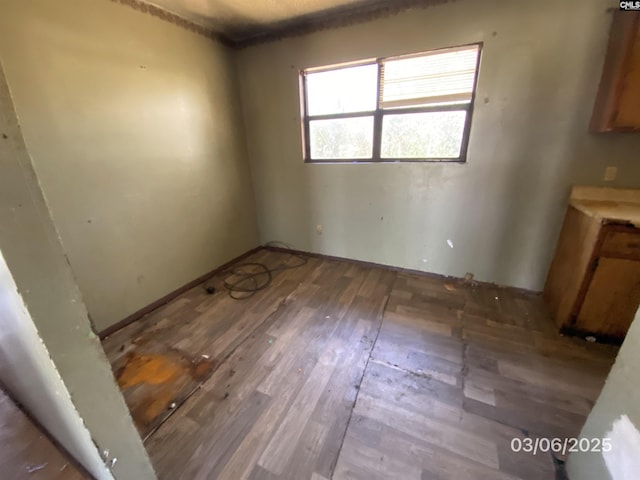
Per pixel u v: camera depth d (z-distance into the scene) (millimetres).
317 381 1644
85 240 1927
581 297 1817
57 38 1669
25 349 903
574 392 1525
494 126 2203
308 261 3328
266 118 3100
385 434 1334
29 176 647
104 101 1933
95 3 1815
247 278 2945
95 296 2016
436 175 2523
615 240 1628
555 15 1845
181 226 2615
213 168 2885
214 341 2006
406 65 2369
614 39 1692
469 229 2549
